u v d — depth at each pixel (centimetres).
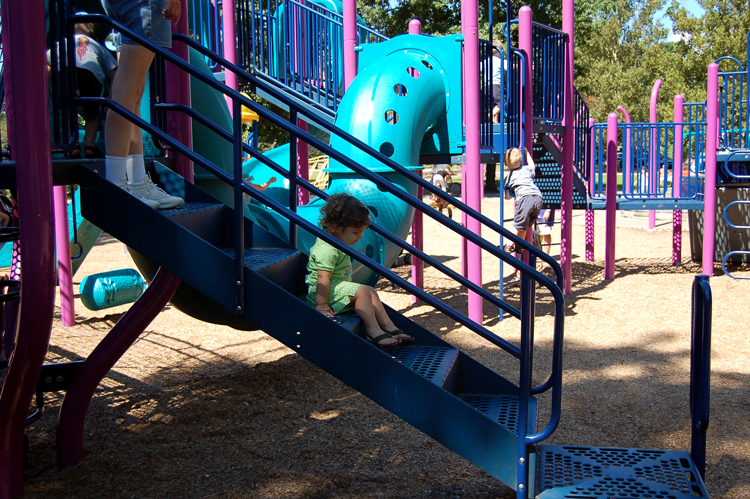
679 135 1040
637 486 281
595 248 1184
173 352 573
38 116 261
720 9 2470
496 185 2897
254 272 280
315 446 374
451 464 349
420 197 759
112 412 431
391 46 695
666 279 888
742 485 321
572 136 815
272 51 870
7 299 294
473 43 612
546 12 2778
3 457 303
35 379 290
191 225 319
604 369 515
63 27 289
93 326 684
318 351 278
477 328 277
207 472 341
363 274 588
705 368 289
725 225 991
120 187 293
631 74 3053
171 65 389
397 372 274
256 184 983
